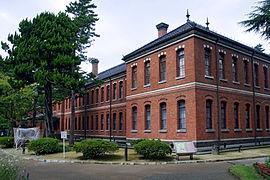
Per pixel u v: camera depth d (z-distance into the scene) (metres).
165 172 11.71
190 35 19.25
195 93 18.41
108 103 34.00
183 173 11.30
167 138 20.53
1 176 7.12
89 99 40.12
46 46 20.98
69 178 10.59
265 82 26.97
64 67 21.81
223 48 21.70
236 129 21.48
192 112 18.41
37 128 25.78
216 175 10.62
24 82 21.69
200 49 19.47
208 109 19.58
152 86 22.94
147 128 23.47
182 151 15.19
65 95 30.58
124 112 30.11
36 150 18.77
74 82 20.62
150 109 22.95
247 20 20.30
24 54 21.27
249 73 24.33
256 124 24.19
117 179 10.28
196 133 17.91
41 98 31.69
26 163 15.40
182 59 20.20
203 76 19.30
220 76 21.22
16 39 22.42
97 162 15.11
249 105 23.72
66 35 22.58
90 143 16.42
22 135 24.73
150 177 10.56
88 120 40.00
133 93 25.70
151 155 15.32
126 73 28.09
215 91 20.08
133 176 10.88
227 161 15.12
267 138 25.45
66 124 47.56
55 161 16.00
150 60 23.53
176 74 20.31
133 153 19.12
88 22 29.22
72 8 29.62
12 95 26.66
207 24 22.81
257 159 15.87
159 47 22.30
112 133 32.47
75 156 17.83
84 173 11.77
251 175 9.74
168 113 20.72
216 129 19.55
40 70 20.58
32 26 22.52
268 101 26.52
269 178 8.73
